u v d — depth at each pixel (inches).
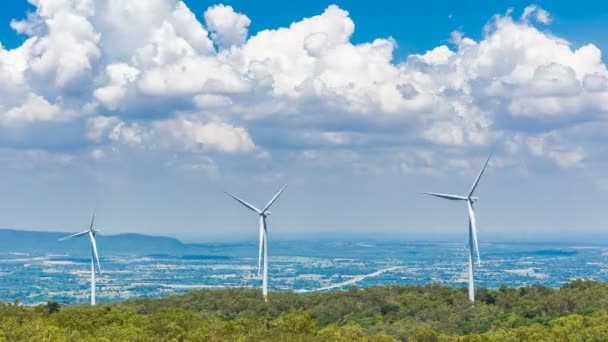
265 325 5797.2
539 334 5654.5
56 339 5073.8
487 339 5590.6
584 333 5625.0
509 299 7332.7
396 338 6053.2
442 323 6624.0
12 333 5211.6
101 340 5064.0
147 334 5383.9
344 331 5925.2
